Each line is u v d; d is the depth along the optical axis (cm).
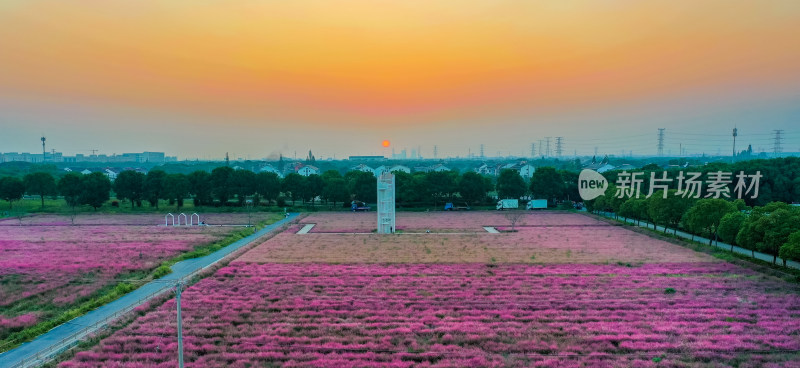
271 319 3153
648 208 6938
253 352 2653
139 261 4991
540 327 3002
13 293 3809
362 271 4481
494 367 2453
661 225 7362
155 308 3406
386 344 2739
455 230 7356
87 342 2816
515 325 3033
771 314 3156
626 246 5816
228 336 2866
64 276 4353
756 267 4409
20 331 3055
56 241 6281
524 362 2505
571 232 7094
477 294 3706
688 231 6725
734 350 2600
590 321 3098
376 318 3161
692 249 5553
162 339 2819
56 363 2562
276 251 5562
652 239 6391
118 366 2469
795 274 4066
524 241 6247
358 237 6675
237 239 6706
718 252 5222
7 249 5684
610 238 6488
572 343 2731
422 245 5959
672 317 3123
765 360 2477
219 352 2658
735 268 4472
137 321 3123
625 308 3338
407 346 2733
